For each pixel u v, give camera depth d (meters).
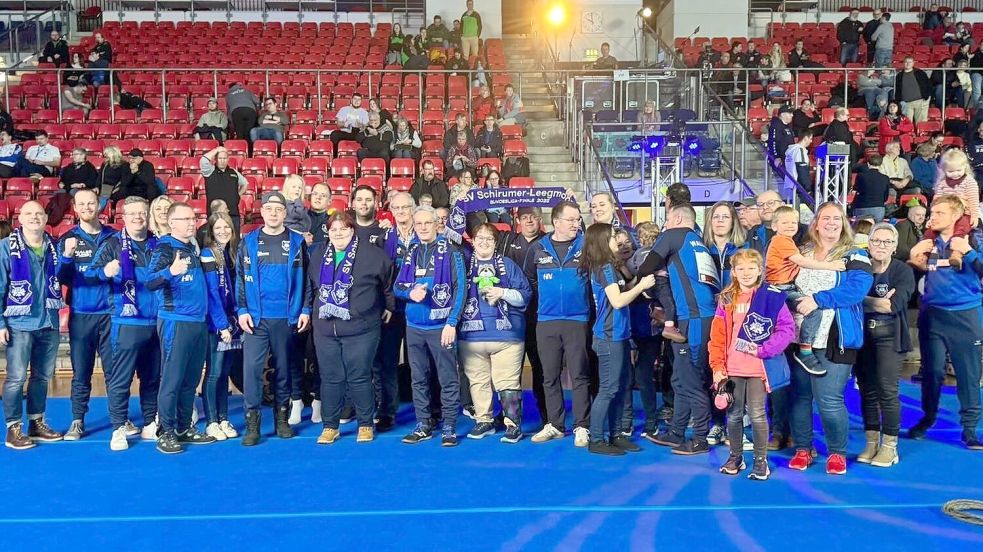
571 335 6.20
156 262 5.92
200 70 16.14
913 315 10.23
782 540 4.45
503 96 17.05
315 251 6.40
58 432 6.55
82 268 6.27
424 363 6.40
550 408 6.38
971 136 14.08
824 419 5.54
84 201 6.23
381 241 6.62
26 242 6.17
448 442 6.21
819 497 5.09
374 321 6.31
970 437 6.10
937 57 19.70
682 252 5.83
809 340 5.47
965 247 5.88
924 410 6.34
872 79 16.34
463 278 6.31
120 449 6.14
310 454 6.03
